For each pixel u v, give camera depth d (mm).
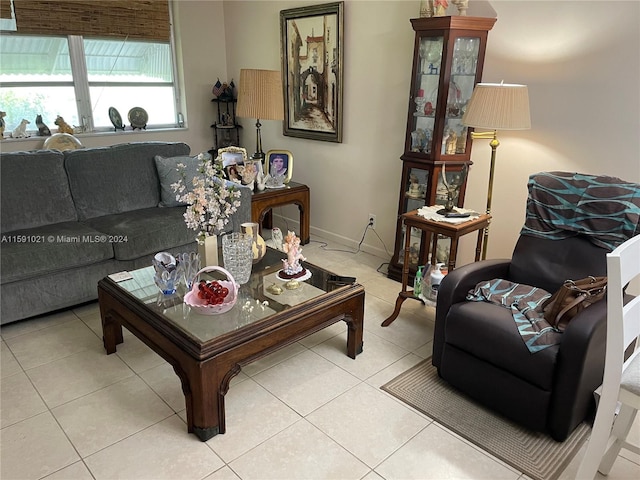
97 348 2564
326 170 4324
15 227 2961
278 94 3902
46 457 1813
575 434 1979
